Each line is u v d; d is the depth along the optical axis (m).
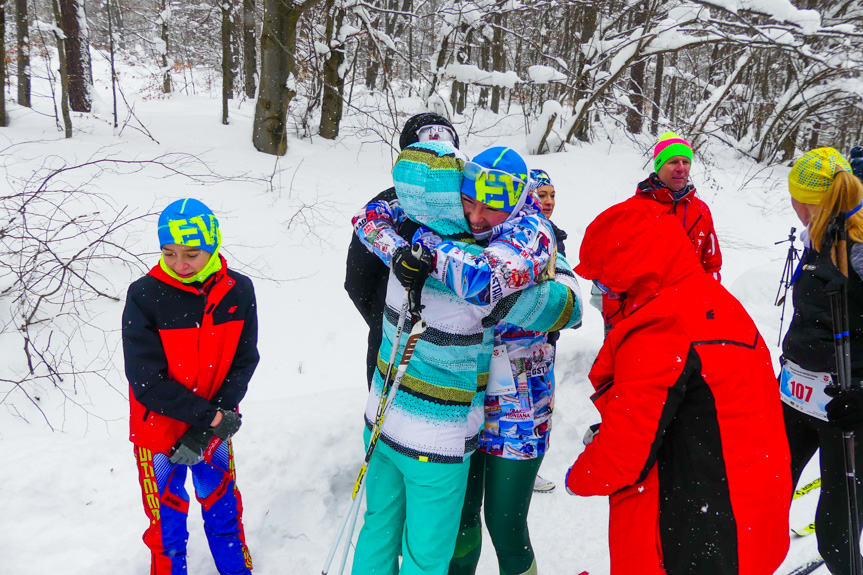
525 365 2.21
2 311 4.18
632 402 1.74
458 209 1.89
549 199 3.27
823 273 2.37
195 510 2.77
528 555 2.36
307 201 6.82
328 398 3.61
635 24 11.70
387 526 2.20
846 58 10.04
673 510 1.77
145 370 2.11
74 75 10.90
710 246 3.60
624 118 14.26
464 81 10.41
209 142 8.49
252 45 15.10
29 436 3.20
